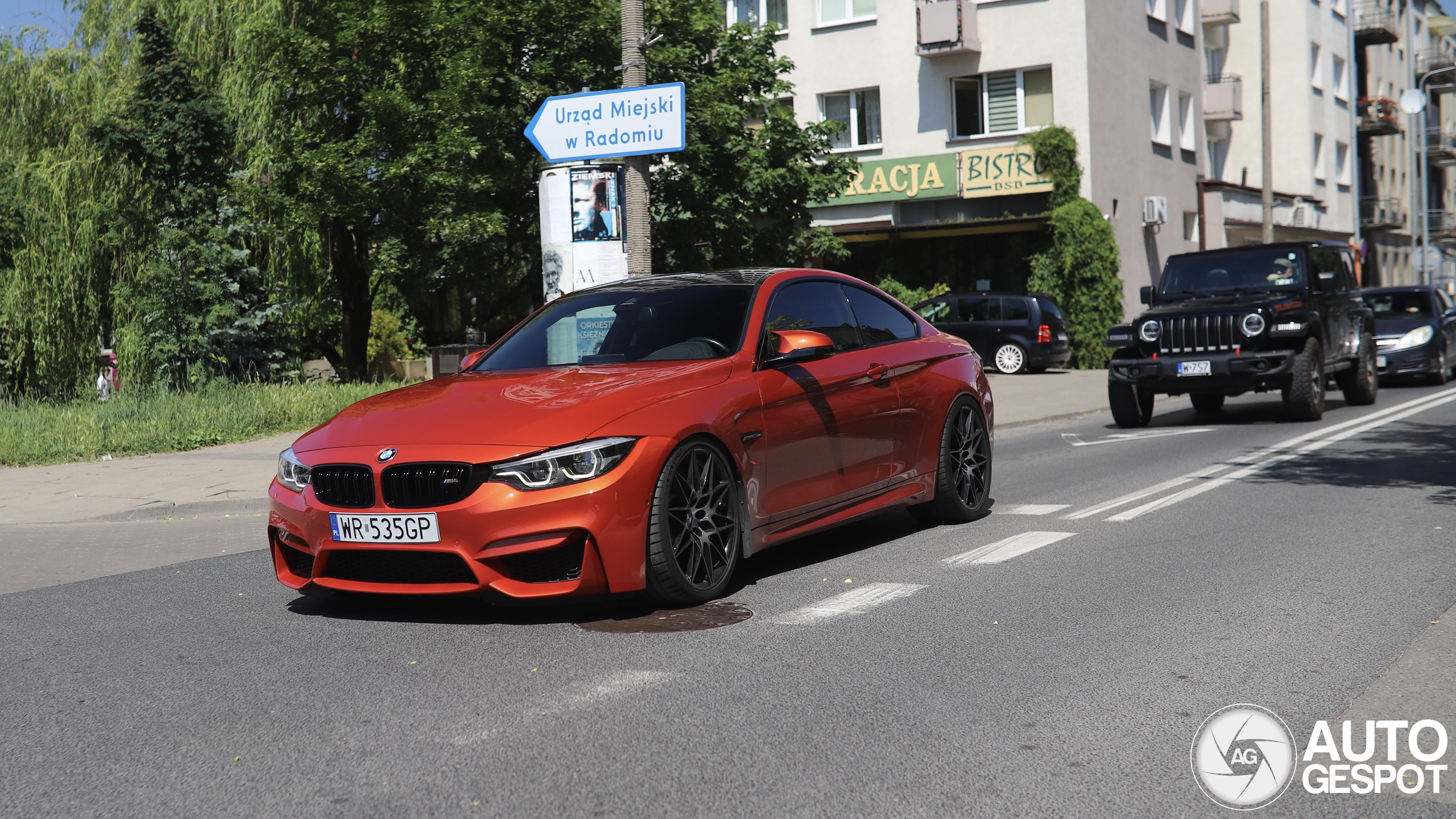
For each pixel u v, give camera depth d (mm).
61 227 22656
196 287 21672
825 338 6039
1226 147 40812
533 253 23844
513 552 4938
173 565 7250
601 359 6148
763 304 6305
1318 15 45375
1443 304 21406
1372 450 10883
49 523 9523
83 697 4371
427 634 5125
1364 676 4234
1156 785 3297
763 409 5852
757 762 3514
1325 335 14469
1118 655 4547
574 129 12648
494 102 22078
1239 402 18156
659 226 24094
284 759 3645
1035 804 3184
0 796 3408
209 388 17203
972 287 31469
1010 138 30766
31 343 22781
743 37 24984
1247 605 5293
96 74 24203
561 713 4004
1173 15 34969
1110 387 14672
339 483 5254
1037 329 26812
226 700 4266
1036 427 16047
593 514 4992
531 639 4969
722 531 5578
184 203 21984
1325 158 46469
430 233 21594
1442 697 3996
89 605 6062
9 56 24234
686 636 4941
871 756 3541
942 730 3762
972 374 7750
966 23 30500
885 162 31078
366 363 27594
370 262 25328
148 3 24281
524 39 22125
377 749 3705
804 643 4805
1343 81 48625
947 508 7453
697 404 5504
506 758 3596
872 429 6688
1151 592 5590
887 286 31984
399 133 21734
